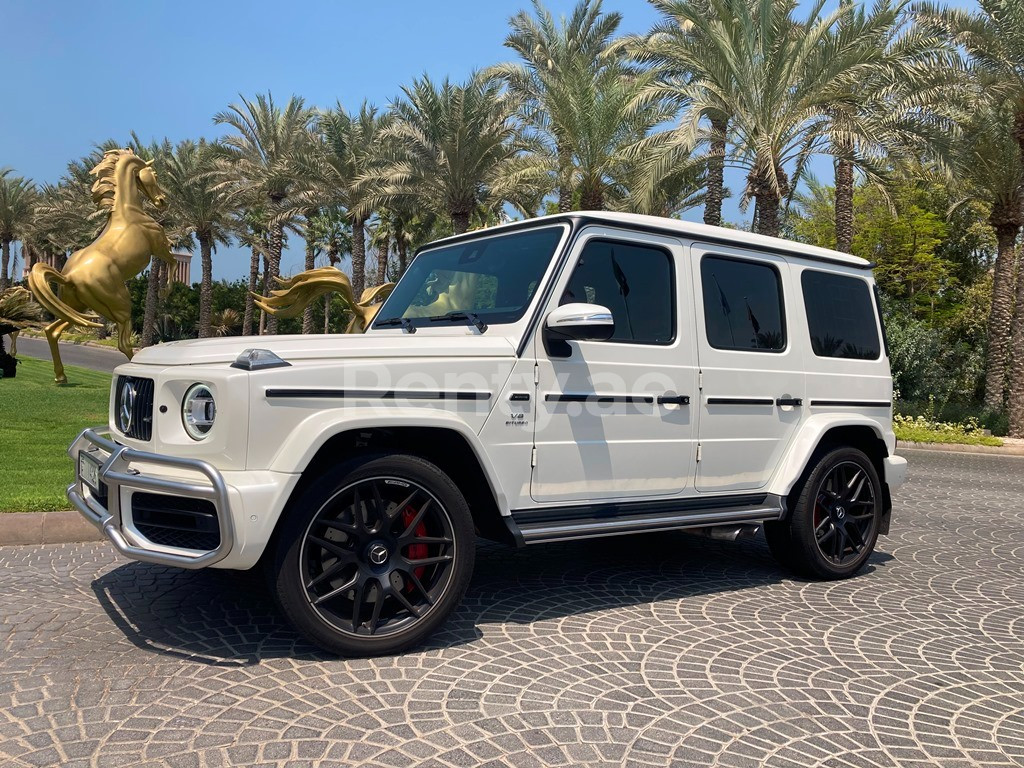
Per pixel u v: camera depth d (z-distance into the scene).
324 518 3.42
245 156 33.00
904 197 28.14
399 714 2.97
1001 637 4.14
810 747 2.83
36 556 5.14
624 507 4.30
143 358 3.85
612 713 3.04
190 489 3.15
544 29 21.69
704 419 4.59
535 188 22.73
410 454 3.58
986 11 18.47
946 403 25.70
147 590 4.40
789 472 4.94
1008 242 23.11
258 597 4.30
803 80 16.92
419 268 5.06
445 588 3.65
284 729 2.82
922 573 5.55
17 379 17.62
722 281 4.80
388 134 25.02
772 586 5.03
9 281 55.31
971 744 2.90
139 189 17.00
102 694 3.08
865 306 5.67
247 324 47.94
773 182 17.00
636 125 20.48
